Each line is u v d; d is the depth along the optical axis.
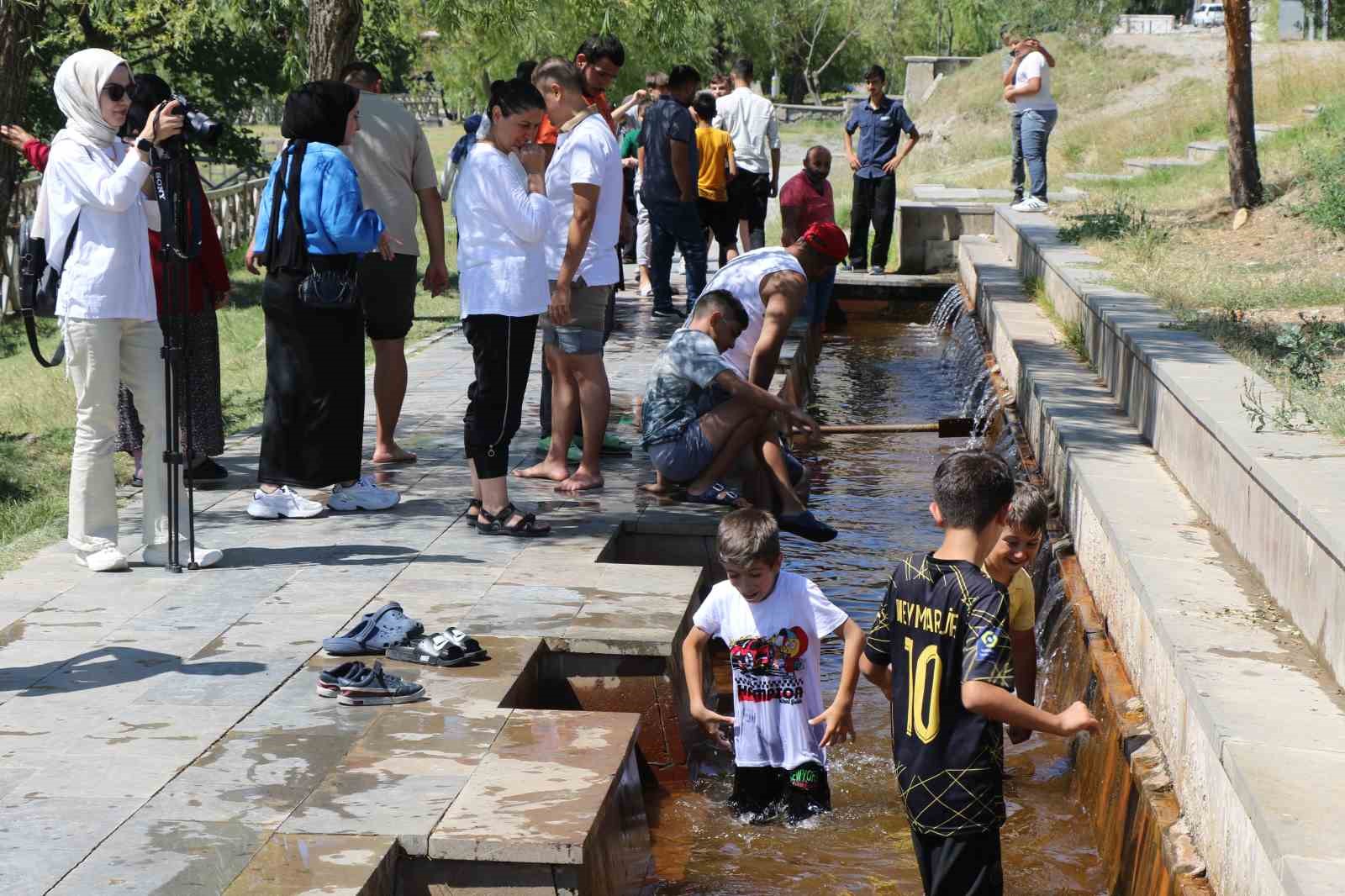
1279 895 3.06
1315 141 15.01
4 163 10.34
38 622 5.45
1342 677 4.07
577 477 7.48
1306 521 4.42
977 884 3.81
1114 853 4.62
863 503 8.86
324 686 4.72
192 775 4.12
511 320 6.41
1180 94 24.61
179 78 24.73
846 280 16.56
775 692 4.93
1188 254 11.52
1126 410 8.06
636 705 5.26
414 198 7.83
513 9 15.31
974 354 12.60
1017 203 16.92
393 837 3.73
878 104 16.56
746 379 7.19
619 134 14.64
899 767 3.88
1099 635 5.87
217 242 7.36
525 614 5.53
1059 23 27.75
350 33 12.02
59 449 8.98
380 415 8.11
